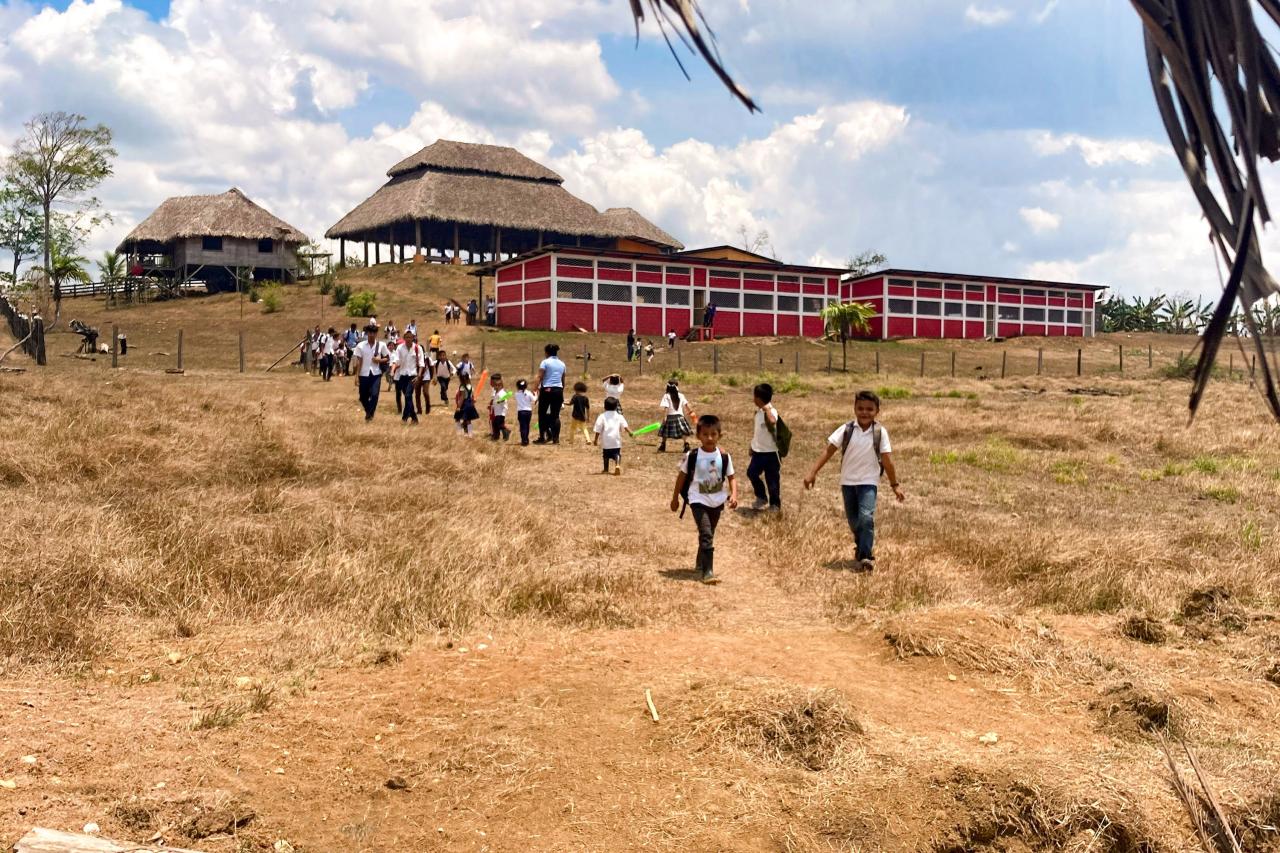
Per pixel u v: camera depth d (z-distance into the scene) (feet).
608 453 44.42
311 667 17.12
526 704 15.31
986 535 30.37
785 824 11.94
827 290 188.03
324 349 100.99
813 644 19.81
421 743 13.96
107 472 31.48
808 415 75.05
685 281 173.68
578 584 23.47
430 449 43.57
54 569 19.88
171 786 12.17
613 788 12.71
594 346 148.46
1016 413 76.79
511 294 176.65
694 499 25.86
